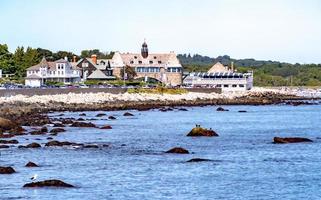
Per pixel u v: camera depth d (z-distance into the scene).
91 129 153.50
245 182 83.69
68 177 86.12
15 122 155.62
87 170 91.88
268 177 87.25
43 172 89.56
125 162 99.25
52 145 116.81
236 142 128.00
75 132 145.38
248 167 95.19
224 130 159.25
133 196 75.06
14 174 87.62
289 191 78.44
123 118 195.50
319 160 102.31
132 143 125.19
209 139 133.88
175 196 75.31
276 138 127.12
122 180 84.38
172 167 94.81
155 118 198.75
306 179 85.94
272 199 74.19
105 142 126.75
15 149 112.00
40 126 153.75
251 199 74.19
